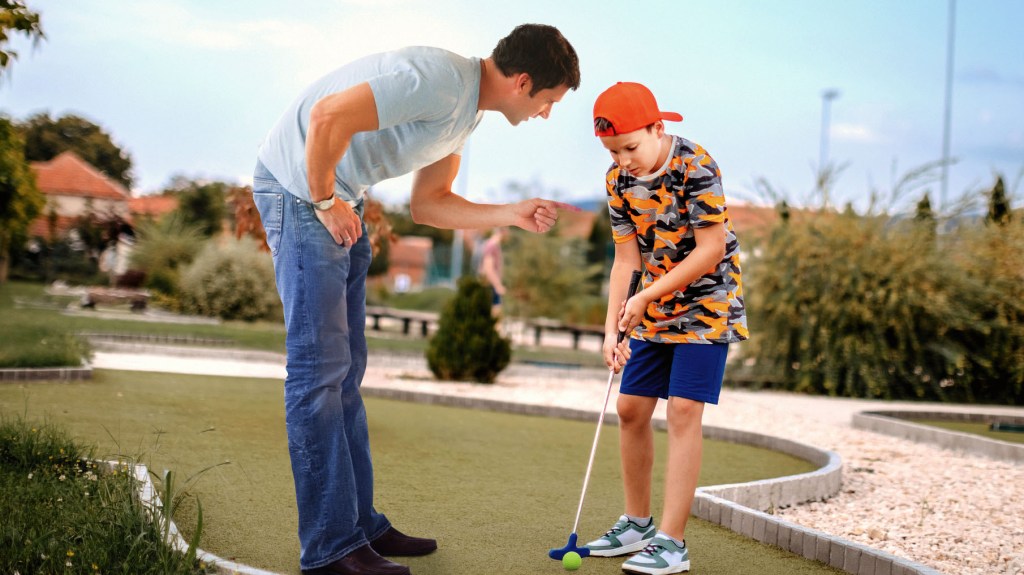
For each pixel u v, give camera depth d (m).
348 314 3.06
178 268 20.42
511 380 10.35
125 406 5.75
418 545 3.12
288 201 2.81
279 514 3.46
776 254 11.22
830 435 7.08
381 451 5.07
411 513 3.69
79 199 34.34
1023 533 4.07
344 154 2.82
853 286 10.86
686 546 3.38
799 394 10.84
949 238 11.39
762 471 5.29
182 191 31.97
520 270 23.16
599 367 13.02
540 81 2.85
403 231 51.31
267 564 2.88
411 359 12.26
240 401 6.49
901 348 10.80
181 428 5.15
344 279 2.86
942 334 10.90
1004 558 3.61
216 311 18.25
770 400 9.75
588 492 4.33
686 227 3.12
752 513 3.61
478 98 2.88
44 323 11.47
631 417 3.28
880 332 10.83
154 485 3.71
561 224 25.34
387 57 2.77
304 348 2.79
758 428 7.36
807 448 5.79
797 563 3.26
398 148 2.85
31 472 3.38
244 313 18.28
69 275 25.91
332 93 2.75
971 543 3.87
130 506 2.81
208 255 18.84
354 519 2.82
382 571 2.76
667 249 3.17
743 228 11.77
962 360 10.55
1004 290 11.09
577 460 5.22
